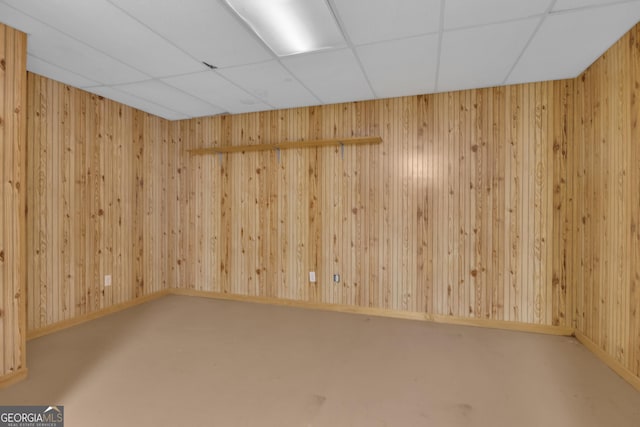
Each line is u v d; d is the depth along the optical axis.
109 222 3.83
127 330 3.30
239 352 2.80
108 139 3.80
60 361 2.62
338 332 3.25
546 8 2.04
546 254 3.22
